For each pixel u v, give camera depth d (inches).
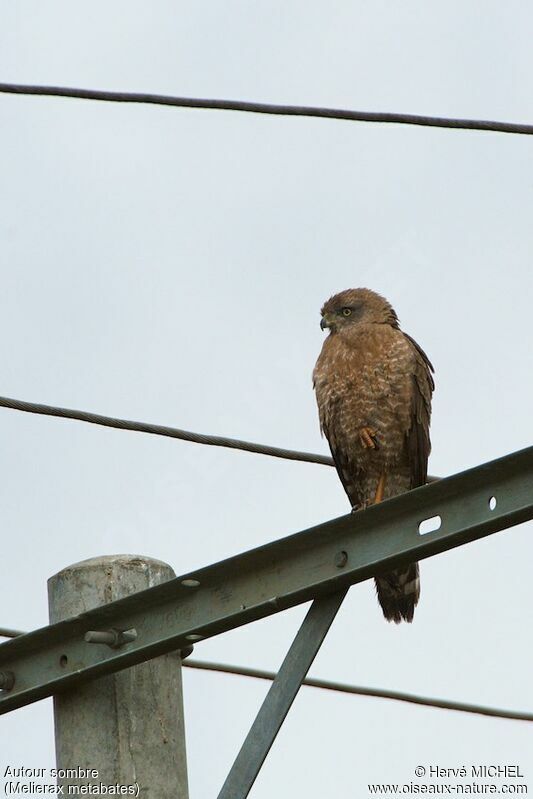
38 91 482.0
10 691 388.2
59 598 386.0
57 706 380.2
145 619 370.3
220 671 514.0
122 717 369.7
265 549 354.3
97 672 370.0
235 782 338.3
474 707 530.3
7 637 483.8
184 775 372.8
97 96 484.1
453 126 505.7
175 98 489.7
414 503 337.4
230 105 490.3
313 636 350.0
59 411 543.5
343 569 346.0
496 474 325.1
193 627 361.1
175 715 378.3
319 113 495.2
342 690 521.7
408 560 338.6
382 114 500.1
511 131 508.4
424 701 527.5
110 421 547.2
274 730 342.0
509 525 325.1
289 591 352.5
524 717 533.6
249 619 358.9
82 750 368.8
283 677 348.5
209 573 360.5
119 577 382.3
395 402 648.4
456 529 329.1
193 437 558.9
